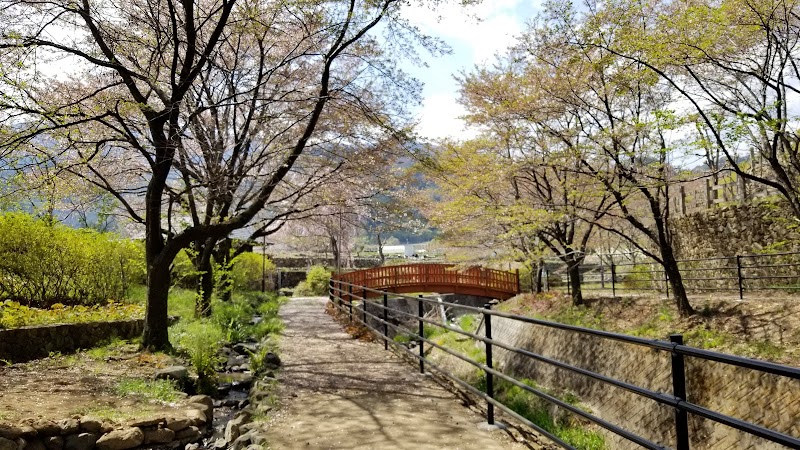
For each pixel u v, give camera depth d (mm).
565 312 14516
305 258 45531
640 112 12008
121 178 13930
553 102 12867
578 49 10539
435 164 12141
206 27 12406
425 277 23469
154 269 9289
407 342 16438
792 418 6562
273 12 11188
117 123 11188
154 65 10477
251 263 31766
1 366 7168
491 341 4715
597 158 11219
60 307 10148
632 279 20391
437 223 16078
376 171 14852
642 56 9695
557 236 13969
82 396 6094
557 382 11242
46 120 7391
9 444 4543
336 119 13469
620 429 2840
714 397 7758
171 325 11867
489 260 16453
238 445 4645
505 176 13438
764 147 8898
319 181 13734
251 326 14719
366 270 22703
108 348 8914
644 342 2572
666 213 11797
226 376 8617
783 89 8375
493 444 4324
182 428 5664
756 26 7957
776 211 13234
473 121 14797
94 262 12016
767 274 13523
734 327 9484
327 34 11086
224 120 12797
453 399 5938
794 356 7770
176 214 13195
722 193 15852
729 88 9086
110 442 5109
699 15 7922
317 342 10852
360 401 5844
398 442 4379
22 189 7926
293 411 5453
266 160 12172
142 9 10523
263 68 13555
